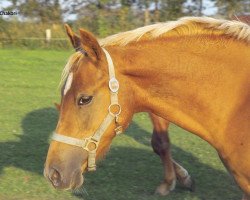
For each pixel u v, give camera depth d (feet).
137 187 18.08
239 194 17.54
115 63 10.46
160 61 10.65
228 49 10.80
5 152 22.16
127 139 25.29
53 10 77.97
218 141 10.80
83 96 10.14
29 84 41.98
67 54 63.46
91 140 10.30
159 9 71.51
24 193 17.39
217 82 10.66
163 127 17.24
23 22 73.46
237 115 10.53
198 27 10.98
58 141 10.30
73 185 10.30
